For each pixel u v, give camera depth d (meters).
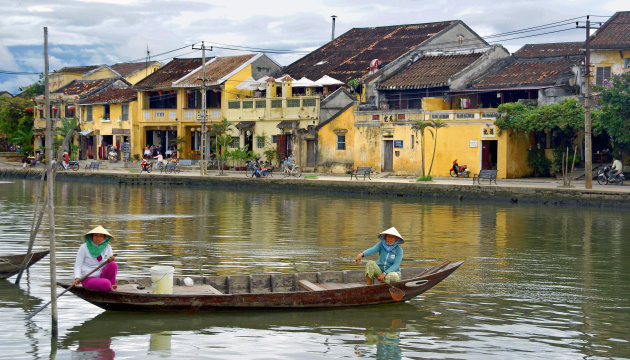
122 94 59.56
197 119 53.69
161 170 49.41
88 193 38.62
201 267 16.47
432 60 48.62
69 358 10.15
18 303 12.91
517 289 14.52
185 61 59.91
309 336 11.24
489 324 12.01
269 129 49.56
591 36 40.22
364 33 59.81
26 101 67.75
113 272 12.18
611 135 35.00
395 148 42.84
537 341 11.14
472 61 46.03
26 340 10.90
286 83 48.59
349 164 45.16
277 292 12.27
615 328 11.84
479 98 43.12
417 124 39.28
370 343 10.96
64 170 52.22
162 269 12.18
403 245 20.23
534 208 30.28
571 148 39.00
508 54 47.12
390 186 35.91
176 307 11.98
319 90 51.50
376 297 12.73
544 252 19.14
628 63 38.91
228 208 30.41
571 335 11.45
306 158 47.41
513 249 19.61
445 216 27.42
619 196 29.55
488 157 39.91
